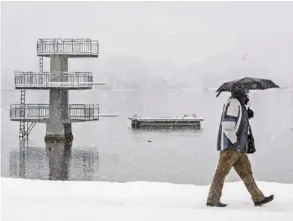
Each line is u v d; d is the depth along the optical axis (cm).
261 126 8931
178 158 5034
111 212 805
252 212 812
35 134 7712
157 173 4097
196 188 1053
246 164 896
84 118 6172
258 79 890
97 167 4475
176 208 848
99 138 7056
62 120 6106
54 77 5859
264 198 891
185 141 6669
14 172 4191
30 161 4881
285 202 925
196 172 4134
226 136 879
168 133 7844
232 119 876
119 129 8650
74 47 5862
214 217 771
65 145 6047
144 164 4644
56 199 927
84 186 1055
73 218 762
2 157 5144
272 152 5450
